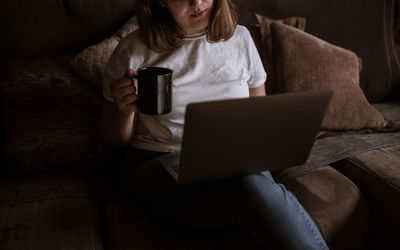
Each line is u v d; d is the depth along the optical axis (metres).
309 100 0.94
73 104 1.42
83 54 1.53
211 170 1.01
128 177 1.27
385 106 2.07
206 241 1.16
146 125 1.31
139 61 1.27
